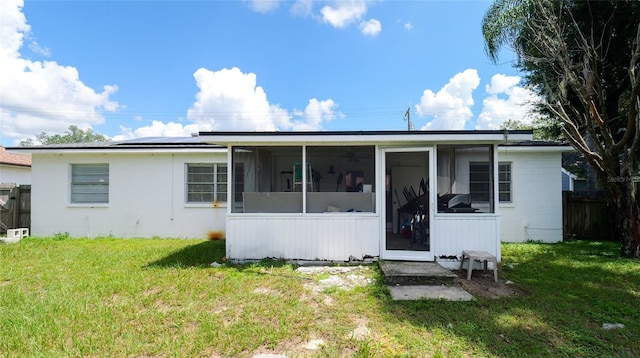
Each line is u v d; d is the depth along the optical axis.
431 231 5.22
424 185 5.41
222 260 5.59
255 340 2.66
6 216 8.73
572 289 4.00
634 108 5.28
